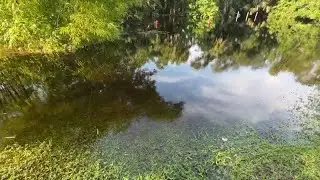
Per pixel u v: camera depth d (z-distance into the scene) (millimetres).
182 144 8359
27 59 13844
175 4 33750
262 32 32969
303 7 46344
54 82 12125
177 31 27078
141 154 7812
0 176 6656
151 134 8805
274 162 7434
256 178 6902
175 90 12312
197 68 15812
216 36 27156
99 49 16312
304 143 8633
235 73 15594
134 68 14664
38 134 8461
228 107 11039
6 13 12352
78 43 15000
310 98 12336
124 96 11344
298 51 23188
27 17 12594
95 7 14422
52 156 7500
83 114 9766
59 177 6785
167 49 19797
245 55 20750
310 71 17141
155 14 31172
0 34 13344
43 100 10578
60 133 8578
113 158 7586
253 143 8508
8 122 9016
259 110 10945
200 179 6914
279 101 11891
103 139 8398
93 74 13227
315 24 42031
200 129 9266
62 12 13938
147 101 11023
